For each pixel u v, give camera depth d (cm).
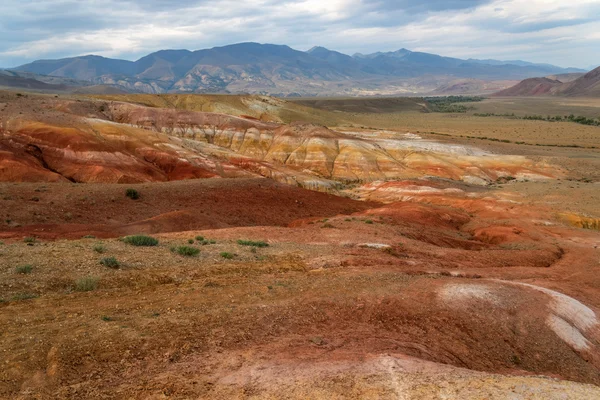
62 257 1678
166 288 1532
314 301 1524
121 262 1725
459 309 1656
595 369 1564
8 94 11075
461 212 6203
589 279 2923
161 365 996
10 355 941
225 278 1723
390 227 3656
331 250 2511
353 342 1245
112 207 4112
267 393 889
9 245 1809
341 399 871
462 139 14675
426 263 2558
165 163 8100
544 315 1767
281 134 12400
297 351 1120
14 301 1258
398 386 923
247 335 1202
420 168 10912
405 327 1479
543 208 6412
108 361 980
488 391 901
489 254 3278
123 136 8388
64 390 864
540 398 873
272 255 2236
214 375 966
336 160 11144
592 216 5897
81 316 1196
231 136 12375
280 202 5828
